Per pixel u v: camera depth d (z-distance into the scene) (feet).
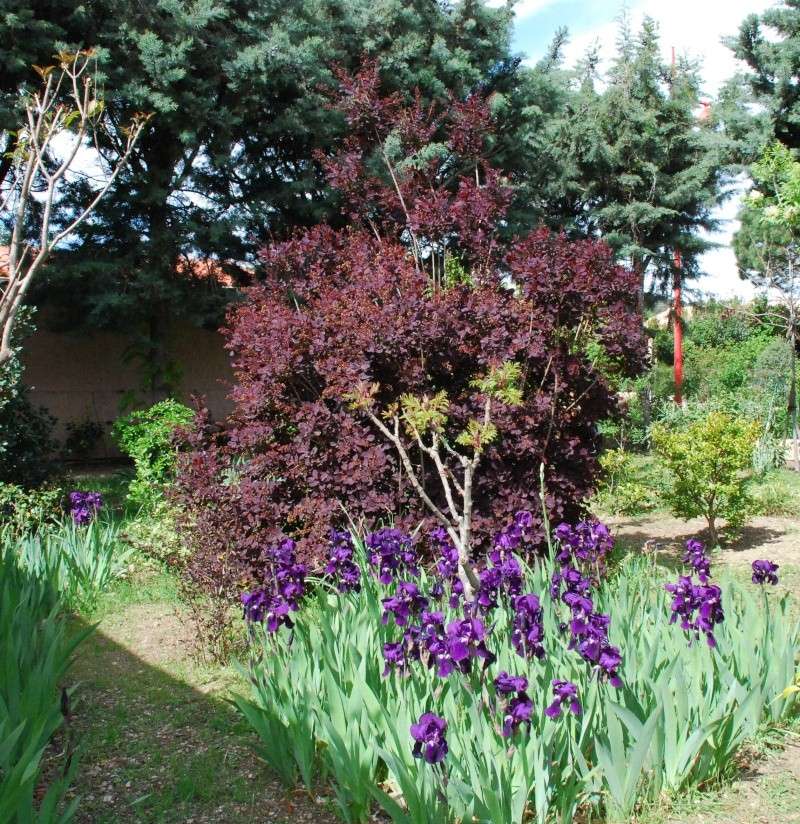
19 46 44.19
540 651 12.25
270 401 22.70
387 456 21.59
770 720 14.15
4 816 9.16
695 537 31.71
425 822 10.16
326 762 12.30
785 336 72.54
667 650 13.91
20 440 31.78
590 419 23.47
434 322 21.39
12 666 12.71
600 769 11.43
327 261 29.32
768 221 36.58
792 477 47.42
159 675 17.65
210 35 51.29
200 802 12.28
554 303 22.00
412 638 11.93
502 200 27.45
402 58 58.90
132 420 38.17
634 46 96.73
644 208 90.94
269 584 15.87
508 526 19.42
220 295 57.41
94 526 26.37
